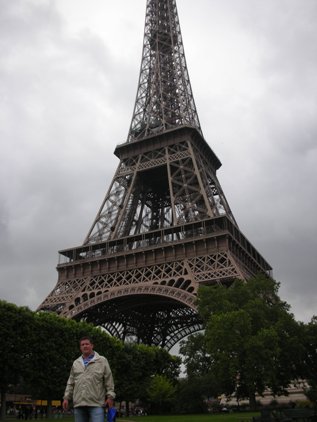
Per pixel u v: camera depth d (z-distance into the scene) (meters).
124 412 125.62
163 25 159.38
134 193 124.44
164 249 101.12
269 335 68.19
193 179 115.31
